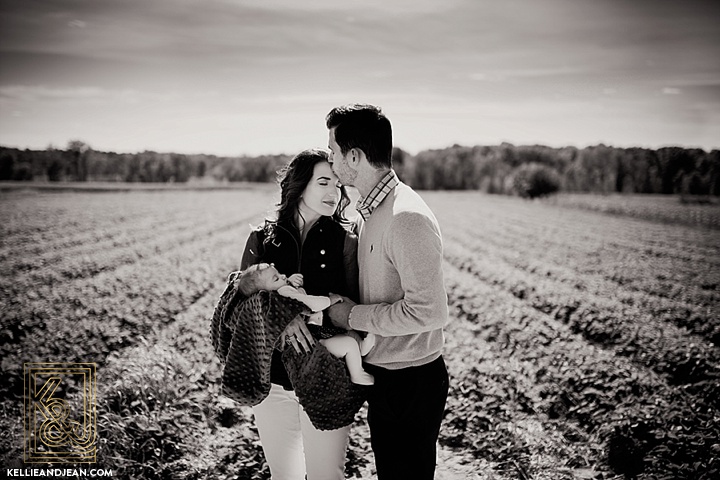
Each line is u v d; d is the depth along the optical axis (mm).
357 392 3486
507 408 6781
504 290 16719
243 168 113438
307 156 3510
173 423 5871
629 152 86750
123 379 6672
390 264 3283
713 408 7219
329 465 3594
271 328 3246
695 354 9180
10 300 13094
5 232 30703
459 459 5785
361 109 3270
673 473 5176
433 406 3357
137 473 5039
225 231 36250
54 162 91000
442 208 67250
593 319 11945
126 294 13969
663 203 66812
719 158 73562
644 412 6391
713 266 23984
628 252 28406
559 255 26719
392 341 3316
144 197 71625
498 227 42938
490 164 115500
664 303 14836
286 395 3621
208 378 7375
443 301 3164
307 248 3594
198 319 11062
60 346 9047
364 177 3344
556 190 87625
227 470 5277
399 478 3363
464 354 8867
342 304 3443
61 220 38781
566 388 7574
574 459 5746
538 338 10039
